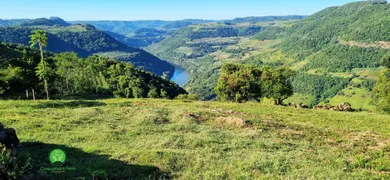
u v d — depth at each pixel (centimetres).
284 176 1773
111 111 3947
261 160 2017
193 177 1716
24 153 1856
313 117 4425
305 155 2242
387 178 1811
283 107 5528
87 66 12188
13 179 1368
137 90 13575
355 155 2334
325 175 1797
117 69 17388
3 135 1844
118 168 1786
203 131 2923
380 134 3306
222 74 7894
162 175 1734
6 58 13488
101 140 2494
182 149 2283
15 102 4519
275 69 7419
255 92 7481
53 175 1619
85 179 1590
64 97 8706
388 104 5912
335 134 3156
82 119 3353
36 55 9381
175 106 4909
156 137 2644
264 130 3117
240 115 4084
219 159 2050
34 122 3053
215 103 5856
